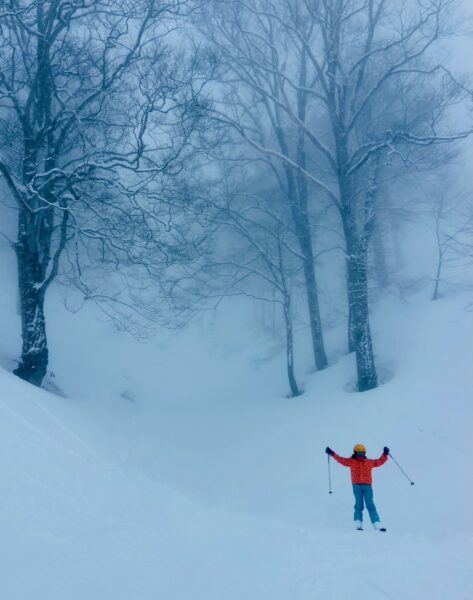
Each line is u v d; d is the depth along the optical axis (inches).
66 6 528.7
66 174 500.4
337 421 583.2
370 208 692.1
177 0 545.0
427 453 480.4
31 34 514.9
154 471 437.7
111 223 542.6
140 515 248.1
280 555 210.5
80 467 304.8
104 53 512.7
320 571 191.0
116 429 549.3
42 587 154.3
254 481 501.7
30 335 544.1
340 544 236.1
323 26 676.1
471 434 487.2
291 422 626.8
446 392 554.6
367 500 330.3
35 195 495.8
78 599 149.6
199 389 917.2
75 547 190.4
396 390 593.6
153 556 191.8
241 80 744.3
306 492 458.6
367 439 532.4
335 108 692.1
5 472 251.1
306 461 525.7
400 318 754.8
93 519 227.8
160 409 756.6
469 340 620.4
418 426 523.2
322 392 692.7
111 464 342.0
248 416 697.0
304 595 165.6
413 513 398.9
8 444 293.7
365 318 655.8
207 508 293.9
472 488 416.2
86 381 764.6
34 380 538.9
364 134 791.7
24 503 223.0
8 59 570.6
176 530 233.3
